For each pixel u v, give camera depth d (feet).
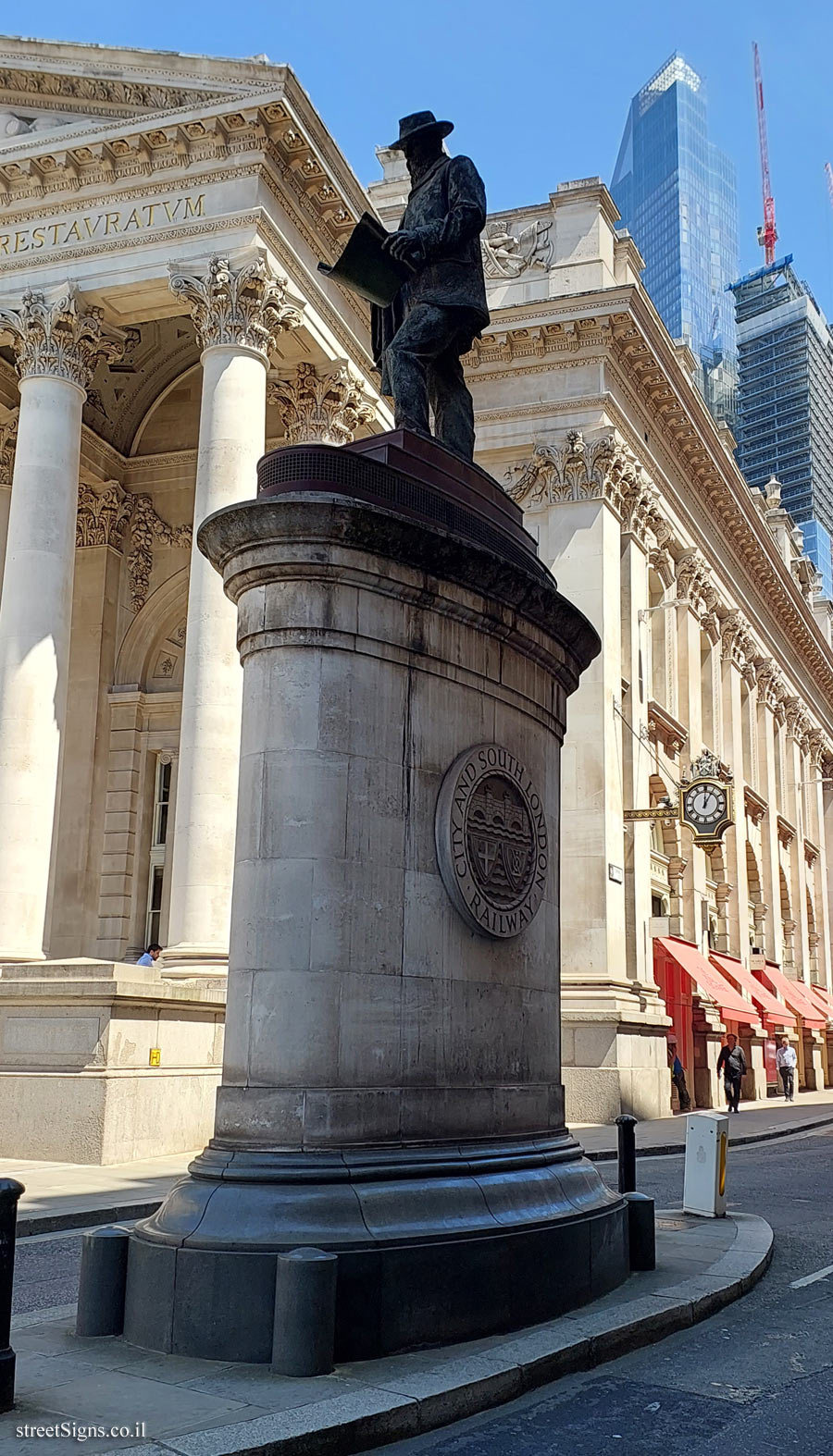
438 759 26.99
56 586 80.33
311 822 24.39
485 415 108.58
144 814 111.14
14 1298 30.94
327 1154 22.95
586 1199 27.91
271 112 80.59
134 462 116.57
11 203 87.81
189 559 113.91
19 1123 56.90
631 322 104.78
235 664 75.05
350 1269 21.74
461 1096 25.85
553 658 31.89
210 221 81.66
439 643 27.50
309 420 91.66
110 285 83.92
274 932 24.06
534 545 33.30
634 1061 95.66
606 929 95.76
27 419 83.20
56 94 87.56
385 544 25.86
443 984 26.05
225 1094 23.97
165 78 83.76
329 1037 23.62
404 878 25.62
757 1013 134.82
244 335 80.12
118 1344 22.68
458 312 32.42
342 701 25.17
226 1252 21.84
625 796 104.99
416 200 33.42
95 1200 44.37
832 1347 26.00
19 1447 17.31
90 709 111.14
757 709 167.73
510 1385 21.49
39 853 75.97
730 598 153.58
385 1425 19.04
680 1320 26.96
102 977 58.65
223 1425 18.11
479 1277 23.50
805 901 192.54
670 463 125.80
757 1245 35.40
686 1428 20.51
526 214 113.70
